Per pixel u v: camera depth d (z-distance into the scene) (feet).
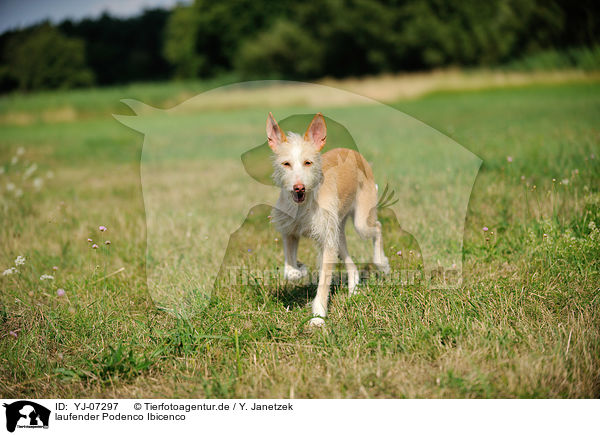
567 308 13.11
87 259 18.13
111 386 11.41
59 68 178.19
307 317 13.57
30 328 13.69
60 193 28.71
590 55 89.45
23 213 23.61
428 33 133.69
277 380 11.14
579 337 11.56
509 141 30.22
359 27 141.49
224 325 13.28
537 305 13.23
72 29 237.66
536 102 55.93
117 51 234.17
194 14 180.04
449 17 135.64
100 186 30.94
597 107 45.27
